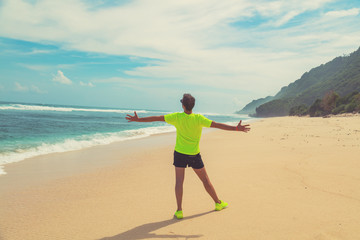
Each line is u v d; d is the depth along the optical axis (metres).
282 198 4.02
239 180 5.26
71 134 15.02
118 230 3.11
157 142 13.17
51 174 6.09
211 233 2.93
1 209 3.86
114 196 4.47
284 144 10.51
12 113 34.44
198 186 5.00
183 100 3.32
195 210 3.73
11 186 5.06
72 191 4.78
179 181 3.46
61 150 9.70
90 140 12.66
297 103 140.50
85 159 8.12
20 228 3.20
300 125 23.25
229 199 4.12
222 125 3.29
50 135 13.94
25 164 7.12
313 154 7.66
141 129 21.77
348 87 114.50
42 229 3.17
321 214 3.31
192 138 3.38
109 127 22.52
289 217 3.26
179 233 2.97
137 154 9.30
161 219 3.43
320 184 4.65
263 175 5.56
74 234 3.02
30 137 12.66
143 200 4.25
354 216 3.20
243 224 3.13
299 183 4.82
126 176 5.97
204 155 8.95
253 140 12.91
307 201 3.83
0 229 3.16
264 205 3.75
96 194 4.60
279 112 143.12
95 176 5.96
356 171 5.41
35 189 4.89
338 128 16.89
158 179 5.70
